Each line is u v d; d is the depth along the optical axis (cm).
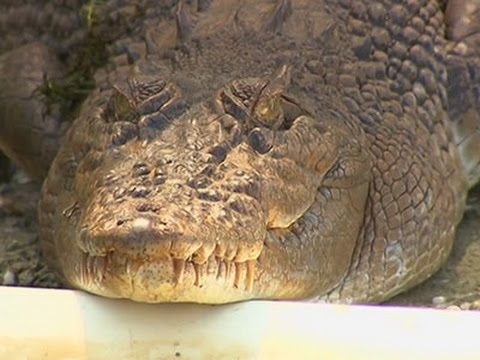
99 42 745
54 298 510
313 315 505
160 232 464
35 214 750
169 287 474
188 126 539
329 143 586
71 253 568
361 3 721
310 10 692
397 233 656
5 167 798
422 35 738
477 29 759
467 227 741
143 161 519
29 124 744
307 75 654
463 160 746
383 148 666
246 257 496
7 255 707
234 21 666
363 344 499
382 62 709
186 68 631
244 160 532
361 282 648
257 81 566
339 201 596
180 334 500
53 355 501
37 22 775
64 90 746
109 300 506
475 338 501
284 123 578
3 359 501
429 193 677
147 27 718
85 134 586
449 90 742
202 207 494
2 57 773
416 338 501
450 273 693
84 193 554
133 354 501
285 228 553
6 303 509
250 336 500
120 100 562
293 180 551
